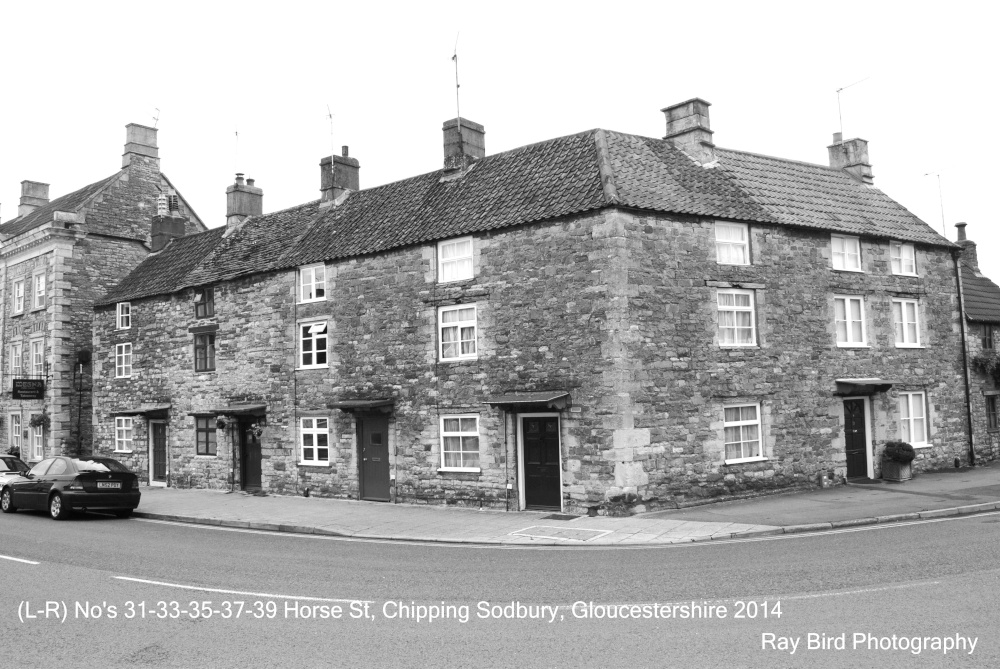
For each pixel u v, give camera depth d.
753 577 10.48
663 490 17.80
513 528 16.30
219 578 11.52
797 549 12.67
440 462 20.41
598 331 17.69
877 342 22.89
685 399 18.44
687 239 19.00
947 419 24.59
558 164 20.67
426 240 20.78
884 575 10.23
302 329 23.95
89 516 21.03
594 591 10.02
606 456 17.34
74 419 33.66
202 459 26.98
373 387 21.91
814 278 21.55
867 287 22.81
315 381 23.36
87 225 34.97
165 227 34.88
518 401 18.14
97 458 21.19
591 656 7.31
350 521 18.03
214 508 21.30
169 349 28.41
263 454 24.66
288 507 21.02
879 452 22.41
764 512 16.86
